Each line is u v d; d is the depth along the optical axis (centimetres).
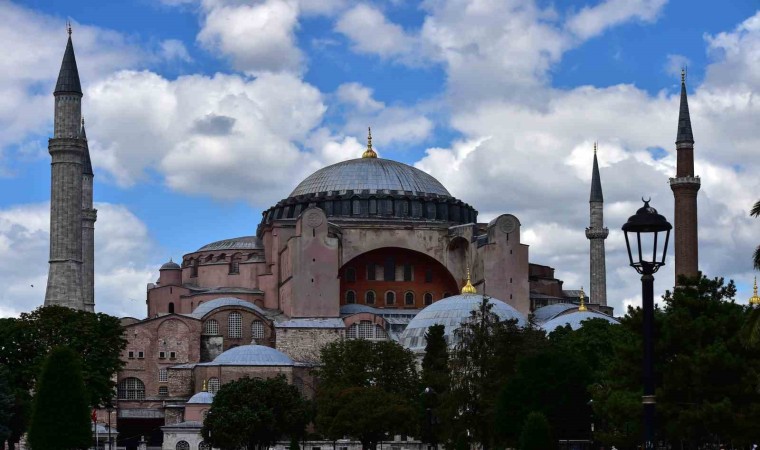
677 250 16062
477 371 11075
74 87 16662
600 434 8794
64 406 9438
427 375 12888
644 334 4184
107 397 12769
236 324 17200
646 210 4206
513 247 17238
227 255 19038
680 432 7688
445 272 18275
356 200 18450
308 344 16675
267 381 13300
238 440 12669
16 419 11500
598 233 19750
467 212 19112
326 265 17012
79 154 16612
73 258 16375
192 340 16912
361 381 13838
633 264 4200
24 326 12388
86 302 18825
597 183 19975
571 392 9750
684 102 16600
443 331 13975
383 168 19162
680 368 7762
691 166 16275
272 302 18125
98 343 12688
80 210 16600
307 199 18700
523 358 10081
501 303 16100
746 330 5919
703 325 7994
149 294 18350
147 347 16800
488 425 10606
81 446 9456
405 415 12600
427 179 19388
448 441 10919
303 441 14150
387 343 14388
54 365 9512
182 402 16262
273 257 18225
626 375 8331
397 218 18412
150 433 16725
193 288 18638
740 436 7519
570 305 18038
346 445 14850
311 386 15962
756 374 7612
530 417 8294
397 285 18175
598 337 12556
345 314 17275
